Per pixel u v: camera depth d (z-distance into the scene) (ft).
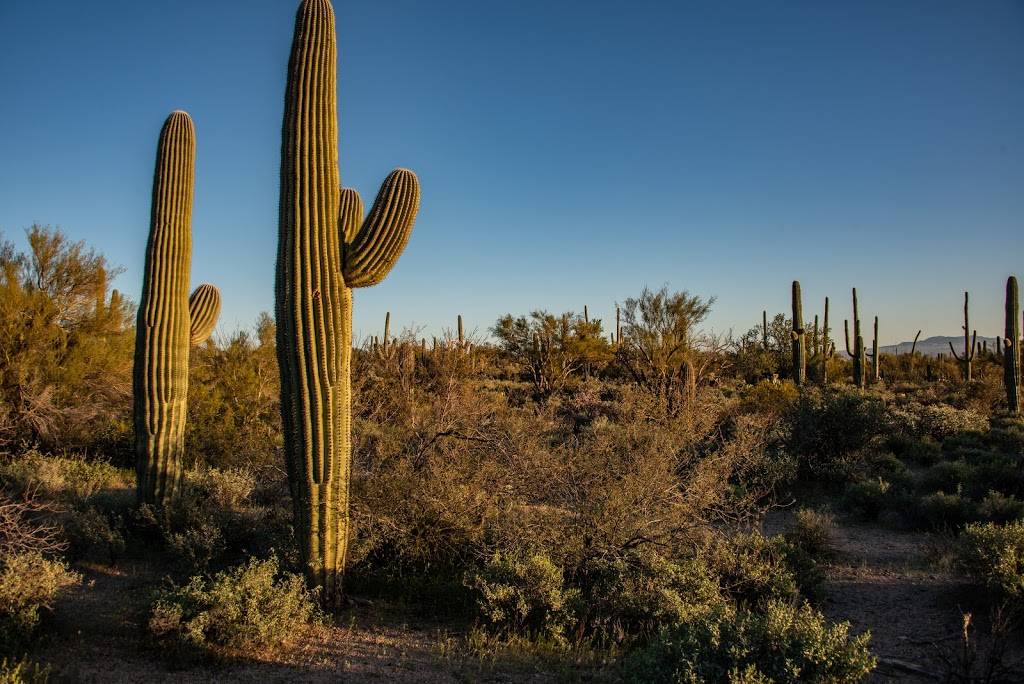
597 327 81.82
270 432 45.44
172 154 27.71
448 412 27.22
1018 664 16.25
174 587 18.37
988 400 80.12
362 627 19.48
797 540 27.22
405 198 20.75
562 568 20.68
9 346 41.42
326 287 20.20
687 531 21.15
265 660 16.88
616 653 17.29
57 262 45.11
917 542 29.89
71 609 19.76
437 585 22.25
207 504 28.89
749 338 121.80
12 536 21.21
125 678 15.49
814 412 45.14
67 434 42.98
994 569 20.12
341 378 20.54
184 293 28.17
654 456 21.43
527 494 22.90
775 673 13.53
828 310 122.72
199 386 45.39
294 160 20.24
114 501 29.19
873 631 19.72
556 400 27.61
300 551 20.56
